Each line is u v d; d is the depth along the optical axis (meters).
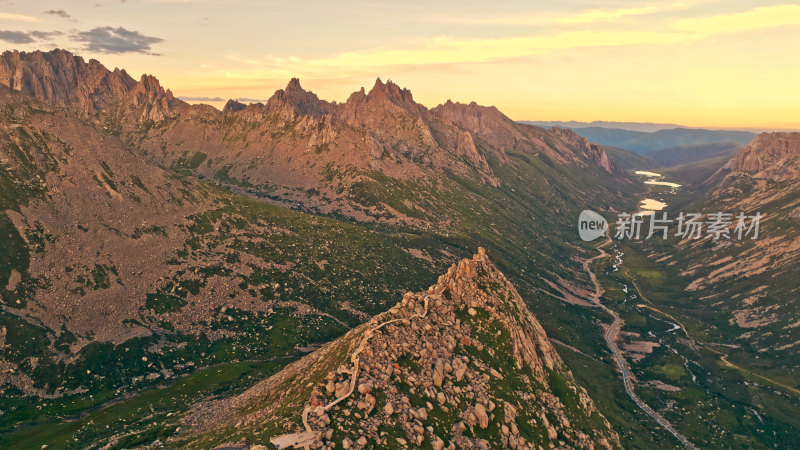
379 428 107.31
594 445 146.25
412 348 135.12
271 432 104.88
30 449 158.00
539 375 162.50
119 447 138.88
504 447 120.56
